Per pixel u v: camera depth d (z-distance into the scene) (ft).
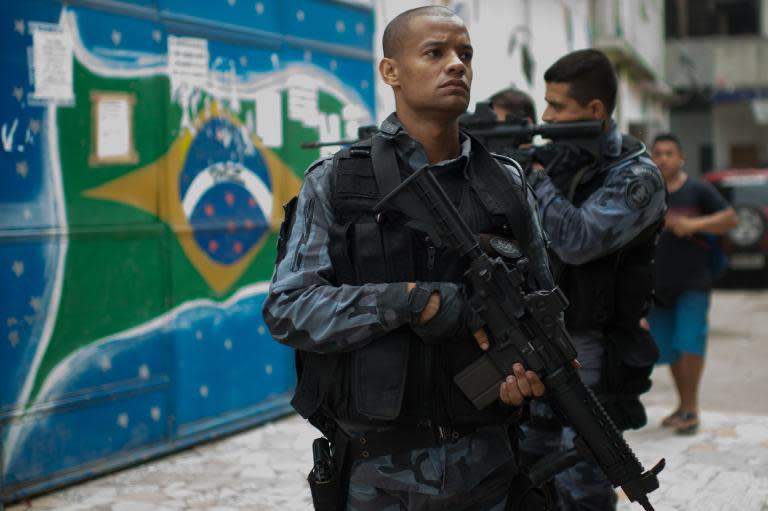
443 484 6.08
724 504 12.91
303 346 5.96
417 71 6.10
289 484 13.80
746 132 101.14
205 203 15.80
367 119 20.24
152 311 14.79
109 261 14.01
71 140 13.39
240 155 16.56
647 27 64.80
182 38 15.25
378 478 6.13
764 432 17.22
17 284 12.68
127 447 14.42
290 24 17.76
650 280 9.05
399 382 5.95
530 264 6.58
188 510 12.60
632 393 9.11
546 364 6.10
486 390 6.02
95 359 13.82
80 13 13.47
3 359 12.53
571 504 9.04
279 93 17.49
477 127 9.75
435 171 6.27
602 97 9.25
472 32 26.53
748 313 35.06
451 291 5.84
